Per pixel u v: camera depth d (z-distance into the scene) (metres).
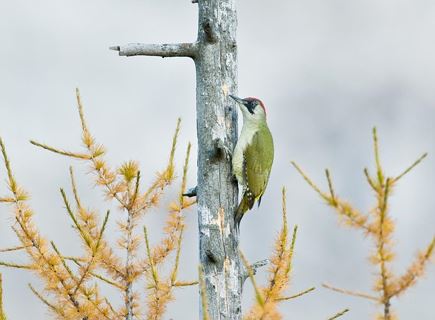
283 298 10.66
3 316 9.00
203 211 12.95
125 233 12.16
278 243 10.57
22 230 11.41
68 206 11.41
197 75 13.20
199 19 13.20
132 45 12.91
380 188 8.71
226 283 12.62
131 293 11.90
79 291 11.44
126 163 12.30
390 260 8.75
